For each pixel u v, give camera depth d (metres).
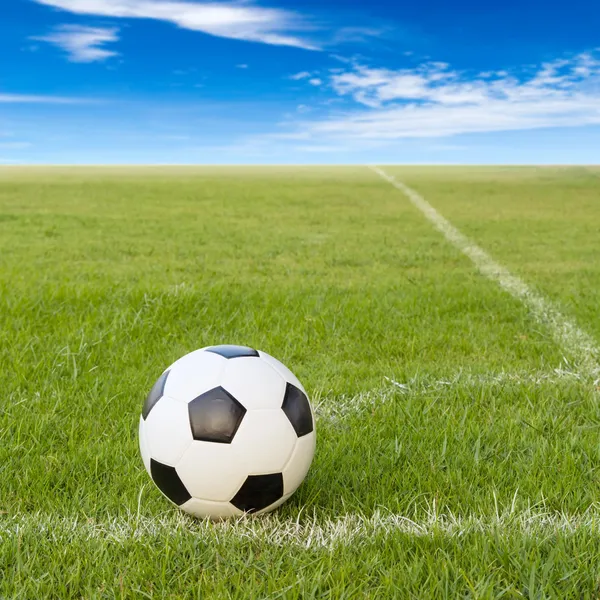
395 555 1.08
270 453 1.10
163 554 1.07
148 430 1.14
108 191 10.45
